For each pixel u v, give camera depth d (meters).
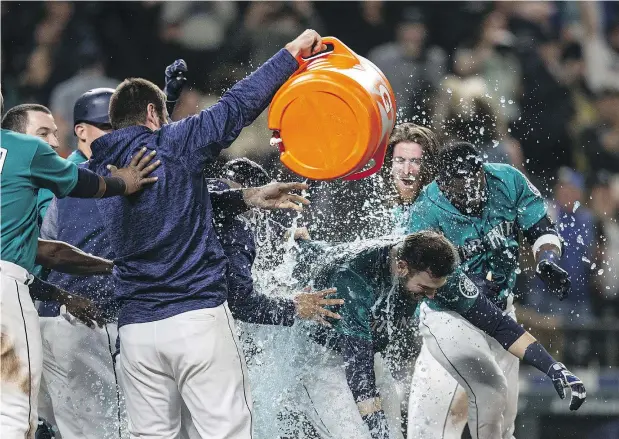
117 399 19.39
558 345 31.73
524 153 42.38
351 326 18.09
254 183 19.41
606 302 36.16
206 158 16.05
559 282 19.30
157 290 15.92
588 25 49.44
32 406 16.39
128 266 16.11
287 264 19.42
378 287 18.25
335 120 16.14
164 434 16.55
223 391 16.06
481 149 34.22
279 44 41.59
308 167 16.41
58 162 16.02
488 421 19.28
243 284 17.62
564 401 28.39
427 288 17.97
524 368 30.83
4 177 15.92
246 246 17.98
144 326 15.98
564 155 42.38
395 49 41.97
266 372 18.95
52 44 40.84
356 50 44.22
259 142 34.50
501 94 42.38
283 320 17.89
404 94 40.91
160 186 15.80
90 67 40.81
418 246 17.77
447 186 19.41
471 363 19.09
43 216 19.45
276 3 42.09
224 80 41.25
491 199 19.44
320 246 19.03
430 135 19.88
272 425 19.09
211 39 41.88
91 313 18.69
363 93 16.02
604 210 39.22
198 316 15.88
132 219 15.89
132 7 42.41
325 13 44.28
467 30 44.66
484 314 18.61
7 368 16.02
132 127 16.12
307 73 16.33
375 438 17.95
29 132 19.58
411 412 19.94
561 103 42.72
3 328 15.95
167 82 19.69
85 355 19.22
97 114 19.94
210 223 16.28
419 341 21.58
